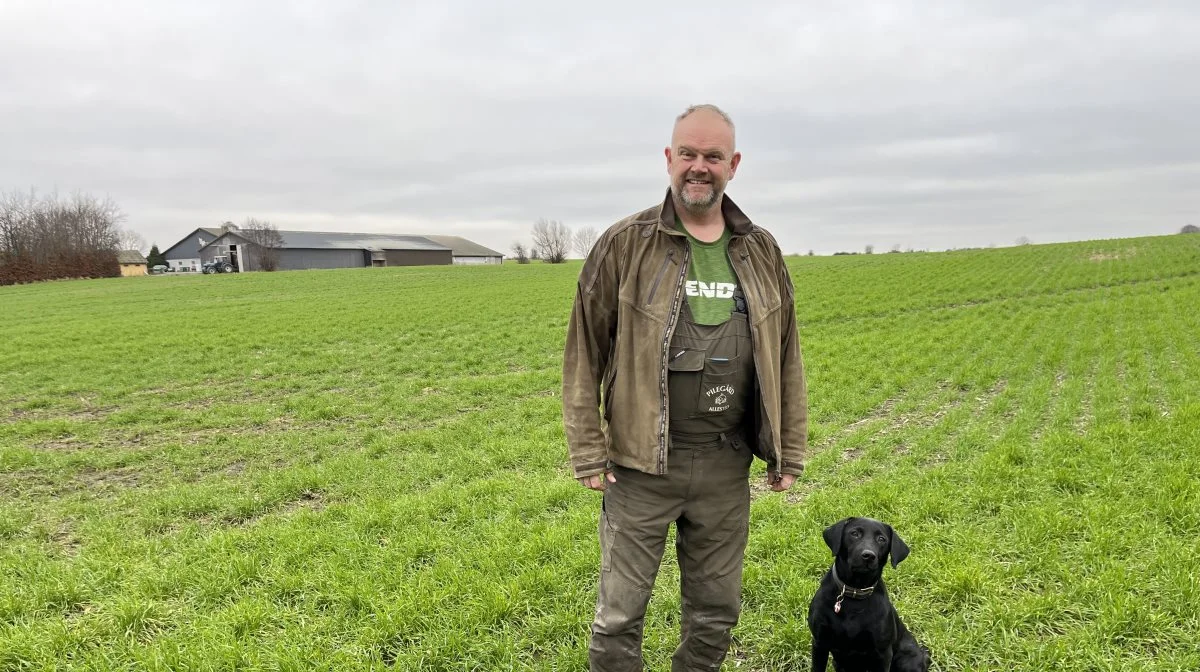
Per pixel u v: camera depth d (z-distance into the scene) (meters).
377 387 13.55
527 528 6.00
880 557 3.30
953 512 6.05
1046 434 8.47
